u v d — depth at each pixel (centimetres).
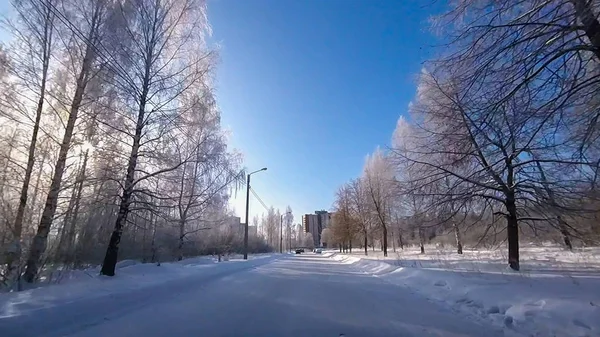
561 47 601
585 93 624
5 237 1009
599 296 679
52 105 1160
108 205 1345
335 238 5447
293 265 2561
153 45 1267
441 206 1329
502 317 647
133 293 870
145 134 1238
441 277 1146
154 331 552
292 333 551
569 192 1103
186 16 1355
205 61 1373
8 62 1080
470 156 1166
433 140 1273
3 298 700
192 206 2205
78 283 909
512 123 671
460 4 660
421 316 687
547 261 1636
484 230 1503
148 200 1316
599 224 1184
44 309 621
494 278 1063
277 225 9700
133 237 1936
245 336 532
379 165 3528
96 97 1166
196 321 623
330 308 769
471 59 661
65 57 1175
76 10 1153
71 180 1191
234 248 4559
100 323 598
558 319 579
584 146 660
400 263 1973
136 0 1238
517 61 631
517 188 1238
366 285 1229
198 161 1423
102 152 1229
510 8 629
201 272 1552
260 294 981
